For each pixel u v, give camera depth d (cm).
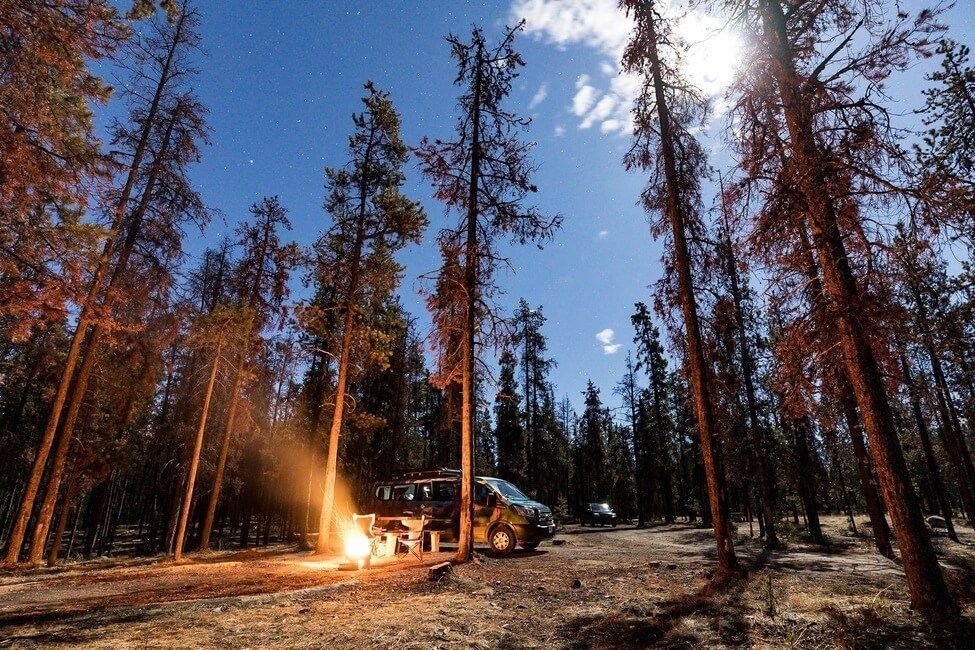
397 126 1905
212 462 2597
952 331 1095
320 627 546
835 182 692
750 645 472
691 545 1744
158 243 1705
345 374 1764
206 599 706
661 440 3828
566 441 5284
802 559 1241
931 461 2256
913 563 590
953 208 613
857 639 470
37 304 823
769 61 771
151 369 1975
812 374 767
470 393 1234
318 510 3067
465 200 1364
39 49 747
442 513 1471
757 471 1775
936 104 1180
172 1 941
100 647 471
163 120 1708
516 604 663
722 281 1095
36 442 2444
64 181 845
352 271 1819
